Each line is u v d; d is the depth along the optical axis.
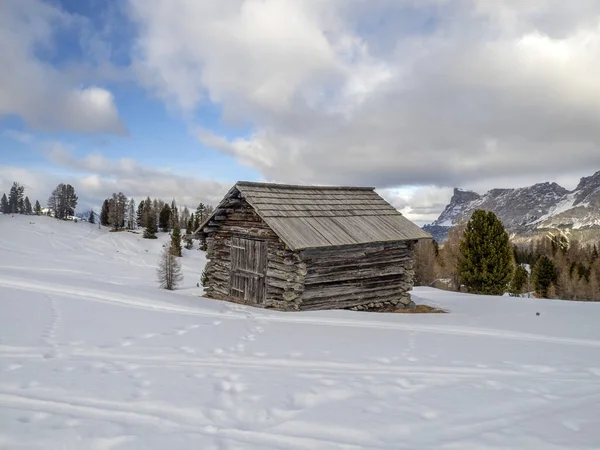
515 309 16.14
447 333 10.43
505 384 6.36
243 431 4.46
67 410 4.80
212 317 11.55
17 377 5.84
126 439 4.09
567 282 50.59
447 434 4.53
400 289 17.00
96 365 6.61
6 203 158.00
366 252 15.92
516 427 4.75
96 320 9.97
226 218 17.22
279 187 16.92
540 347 9.02
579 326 11.97
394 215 18.45
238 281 16.36
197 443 4.10
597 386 6.39
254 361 7.21
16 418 4.48
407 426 4.70
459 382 6.38
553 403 5.59
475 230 30.67
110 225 138.12
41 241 82.25
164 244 92.94
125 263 68.00
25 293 13.11
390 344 8.82
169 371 6.44
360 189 19.89
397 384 6.17
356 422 4.76
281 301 14.48
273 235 14.95
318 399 5.45
